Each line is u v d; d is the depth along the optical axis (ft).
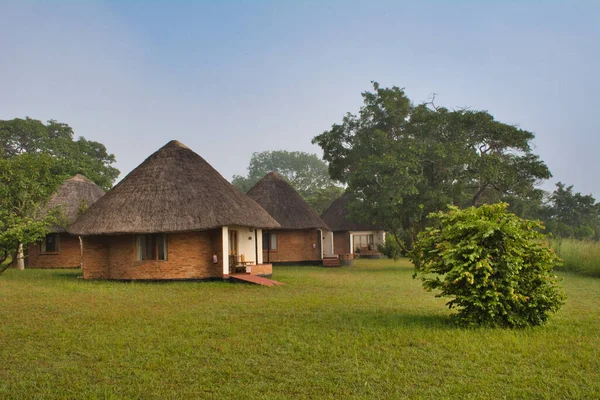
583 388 19.27
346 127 96.27
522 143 82.74
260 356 24.25
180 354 24.81
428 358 23.54
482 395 18.53
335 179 104.12
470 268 30.27
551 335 28.14
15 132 145.38
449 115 82.69
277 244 104.42
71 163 120.47
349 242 132.46
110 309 38.99
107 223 60.54
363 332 29.22
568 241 88.43
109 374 21.74
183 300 44.39
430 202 81.61
